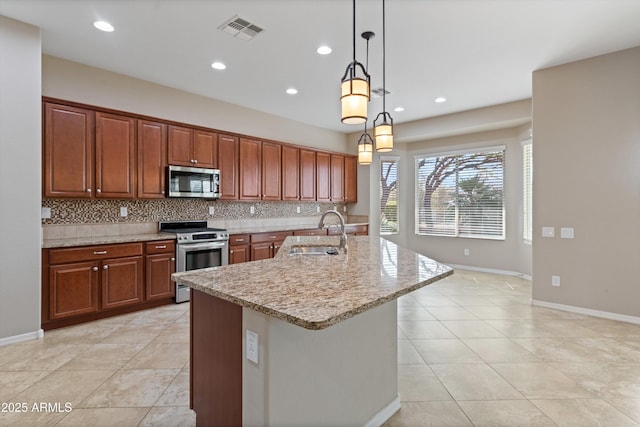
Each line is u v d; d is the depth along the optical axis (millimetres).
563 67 3678
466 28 2912
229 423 1422
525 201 5324
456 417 1899
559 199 3740
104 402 2002
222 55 3418
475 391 2162
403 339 2996
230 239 4520
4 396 2057
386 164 6809
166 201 4414
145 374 2332
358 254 2457
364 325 1745
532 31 2975
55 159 3254
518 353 2703
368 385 1772
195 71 3828
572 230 3678
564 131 3688
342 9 2607
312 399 1423
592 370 2418
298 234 5422
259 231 4852
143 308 3742
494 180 5770
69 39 3092
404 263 2055
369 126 6438
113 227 3924
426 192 6598
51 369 2391
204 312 1592
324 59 3506
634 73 3316
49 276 3057
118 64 3639
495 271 5785
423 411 1957
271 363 1226
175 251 3939
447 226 6332
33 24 2844
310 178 5961
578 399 2064
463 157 6121
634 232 3346
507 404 2021
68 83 3533
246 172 4996
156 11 2650
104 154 3582
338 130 6742
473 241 6035
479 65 3678
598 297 3545
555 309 3805
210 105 4762
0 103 2705
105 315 3465
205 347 1585
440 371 2422
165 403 1995
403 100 4875
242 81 4141
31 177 2863
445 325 3338
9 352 2645
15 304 2799
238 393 1370
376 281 1555
